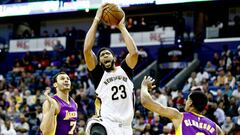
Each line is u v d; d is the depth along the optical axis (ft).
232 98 43.37
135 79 58.75
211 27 63.31
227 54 56.34
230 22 65.26
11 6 55.47
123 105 18.33
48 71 64.90
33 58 68.59
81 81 58.54
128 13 69.92
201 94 18.70
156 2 48.44
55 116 21.72
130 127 18.47
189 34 67.36
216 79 52.11
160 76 61.82
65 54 68.28
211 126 18.37
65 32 71.10
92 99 52.85
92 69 18.67
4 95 56.54
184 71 58.59
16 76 66.28
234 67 54.34
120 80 18.49
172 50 62.75
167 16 68.44
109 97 18.34
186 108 18.88
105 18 18.92
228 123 40.55
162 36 64.69
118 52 65.92
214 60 58.44
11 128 45.21
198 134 18.04
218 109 42.22
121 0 49.65
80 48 69.67
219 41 62.18
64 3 52.95
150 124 42.37
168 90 49.93
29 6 54.70
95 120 18.22
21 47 72.69
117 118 18.10
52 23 78.18
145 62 62.49
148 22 68.74
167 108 18.39
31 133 46.78
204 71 55.62
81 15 72.69
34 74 64.95
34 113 50.24
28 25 78.95
